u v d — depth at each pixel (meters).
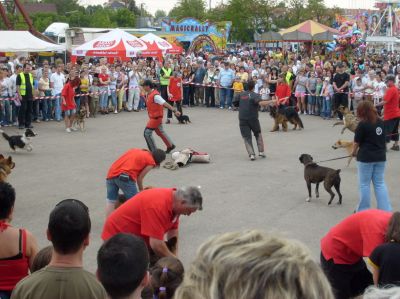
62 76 20.89
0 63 25.19
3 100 18.78
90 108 22.12
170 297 4.17
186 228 8.72
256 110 13.86
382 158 8.68
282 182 11.69
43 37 30.92
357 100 20.84
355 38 38.75
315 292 1.38
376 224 4.73
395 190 11.13
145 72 24.39
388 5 56.75
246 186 11.34
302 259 1.40
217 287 1.41
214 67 25.27
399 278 4.28
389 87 14.94
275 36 36.69
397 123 15.06
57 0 107.69
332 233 5.17
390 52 49.53
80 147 15.69
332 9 60.78
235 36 56.53
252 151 13.88
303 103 22.56
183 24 47.34
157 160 8.09
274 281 1.37
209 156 13.71
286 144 16.16
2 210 4.39
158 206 5.69
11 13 56.81
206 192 10.88
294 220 9.14
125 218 5.84
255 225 8.86
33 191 11.00
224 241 1.47
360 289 5.17
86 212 3.58
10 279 4.36
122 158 8.00
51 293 3.23
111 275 3.01
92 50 25.02
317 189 10.38
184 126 19.69
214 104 25.36
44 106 20.47
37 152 14.95
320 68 23.78
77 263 3.45
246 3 55.97
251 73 25.09
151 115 13.73
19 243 4.38
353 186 11.37
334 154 14.63
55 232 3.38
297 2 58.88
